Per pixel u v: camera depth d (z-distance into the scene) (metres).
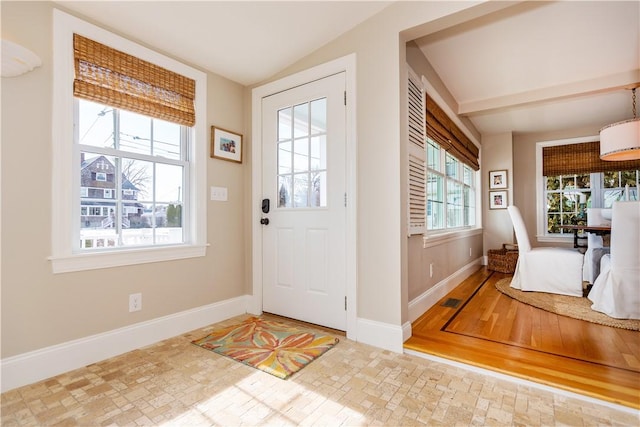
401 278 2.11
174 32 2.15
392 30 2.14
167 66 2.32
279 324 2.57
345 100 2.37
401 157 2.13
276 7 2.05
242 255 2.92
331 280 2.45
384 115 2.17
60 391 1.60
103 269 1.97
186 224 2.48
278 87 2.74
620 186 4.92
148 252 2.18
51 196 1.75
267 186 2.84
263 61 2.59
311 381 1.70
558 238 5.21
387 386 1.66
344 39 2.36
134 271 2.12
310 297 2.56
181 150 2.47
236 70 2.68
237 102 2.89
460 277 3.93
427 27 2.06
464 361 1.84
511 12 2.27
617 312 2.52
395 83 2.13
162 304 2.27
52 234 1.75
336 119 2.42
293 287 2.67
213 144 2.63
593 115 4.37
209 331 2.43
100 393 1.58
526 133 5.44
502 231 5.31
